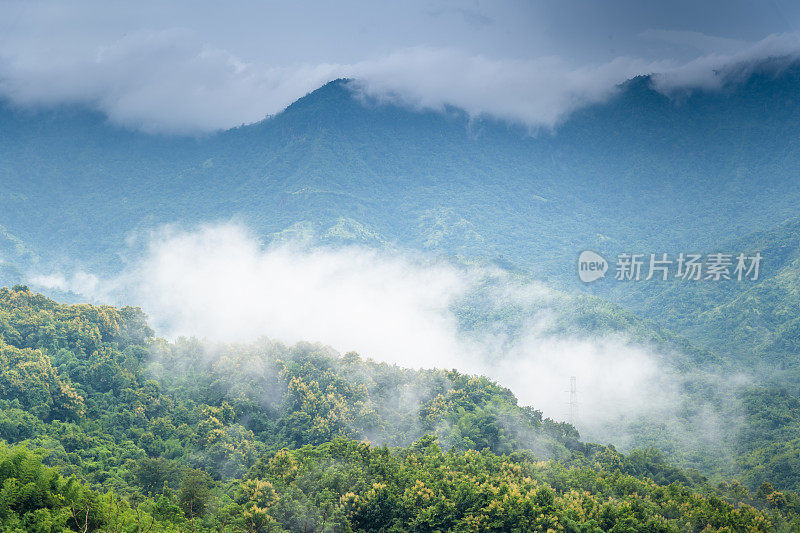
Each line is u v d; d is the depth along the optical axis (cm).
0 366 10894
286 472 7806
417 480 7562
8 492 6172
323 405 11962
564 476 8731
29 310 13275
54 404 10900
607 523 7362
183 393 12675
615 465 10650
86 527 5906
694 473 11362
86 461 9412
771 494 9931
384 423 11931
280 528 6675
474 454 9125
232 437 10838
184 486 7650
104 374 12206
